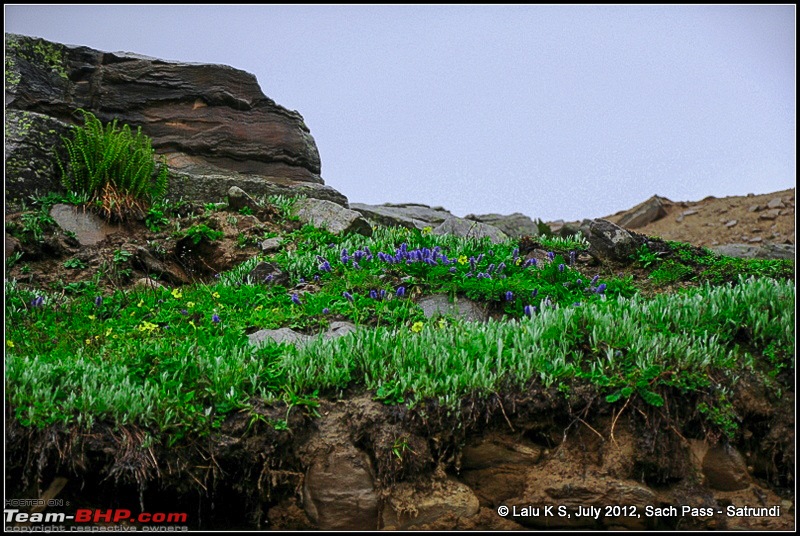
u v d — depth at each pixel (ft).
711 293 27.27
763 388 24.17
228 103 52.16
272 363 25.07
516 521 23.07
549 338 24.98
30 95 46.85
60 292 35.83
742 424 24.03
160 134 50.44
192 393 23.49
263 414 23.20
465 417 23.45
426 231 41.47
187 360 25.03
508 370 24.29
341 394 24.07
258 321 29.96
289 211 46.03
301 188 50.52
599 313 25.86
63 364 25.13
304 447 23.29
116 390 23.57
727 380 24.08
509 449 23.84
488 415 23.41
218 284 35.63
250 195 49.03
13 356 25.13
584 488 22.88
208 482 22.90
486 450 23.80
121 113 49.85
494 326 26.81
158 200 45.80
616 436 23.48
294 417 23.36
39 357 25.86
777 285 26.86
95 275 37.29
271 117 53.21
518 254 38.22
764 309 26.00
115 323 31.32
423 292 31.89
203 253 41.06
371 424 23.32
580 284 32.58
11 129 43.19
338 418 23.65
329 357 24.81
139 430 22.65
